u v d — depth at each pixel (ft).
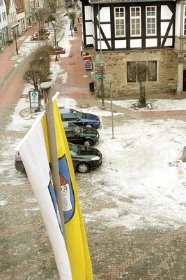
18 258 38.19
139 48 88.38
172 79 91.35
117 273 35.42
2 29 191.52
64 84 106.93
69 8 346.13
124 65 89.86
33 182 16.31
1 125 77.00
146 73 87.86
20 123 77.87
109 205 47.14
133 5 85.05
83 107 85.76
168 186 50.85
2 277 35.53
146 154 59.98
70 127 66.28
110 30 86.79
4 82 115.65
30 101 82.69
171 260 36.86
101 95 91.61
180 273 35.09
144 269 35.78
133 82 91.35
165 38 87.81
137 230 41.86
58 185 18.72
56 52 142.61
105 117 78.89
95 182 53.01
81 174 55.57
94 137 64.80
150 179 52.90
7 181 54.75
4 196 50.65
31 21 270.87
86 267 23.72
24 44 191.01
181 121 74.28
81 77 114.21
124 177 54.08
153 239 40.16
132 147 63.26
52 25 222.07
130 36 87.40
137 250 38.52
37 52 125.90
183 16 82.48
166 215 44.50
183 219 43.60
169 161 57.31
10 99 96.43
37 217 45.42
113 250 38.65
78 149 57.82
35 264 37.17
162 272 35.29
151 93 92.58
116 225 42.93
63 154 19.98
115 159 59.67
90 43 95.86
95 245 39.50
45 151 17.69
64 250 18.65
